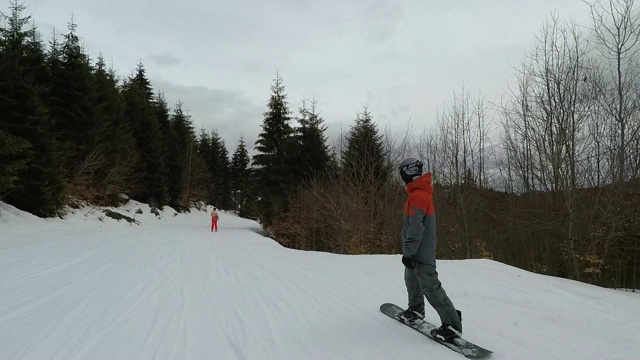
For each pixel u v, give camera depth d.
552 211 14.30
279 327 4.47
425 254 3.92
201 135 66.69
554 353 3.61
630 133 12.91
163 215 36.12
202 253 11.71
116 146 29.83
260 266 9.08
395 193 20.28
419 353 3.65
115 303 5.50
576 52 13.27
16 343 3.93
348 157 22.86
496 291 5.84
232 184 75.69
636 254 13.38
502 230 20.16
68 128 24.58
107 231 18.36
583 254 13.21
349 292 6.18
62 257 9.67
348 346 3.86
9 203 17.70
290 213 25.80
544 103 13.93
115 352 3.71
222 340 4.05
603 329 4.25
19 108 17.48
